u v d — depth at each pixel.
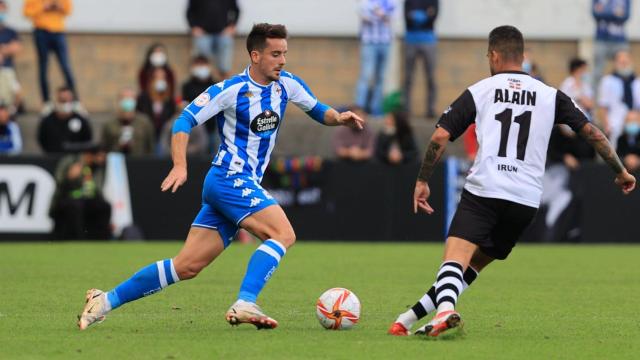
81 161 65.44
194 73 70.88
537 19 83.81
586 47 83.94
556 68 84.19
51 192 65.19
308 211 67.56
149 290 28.86
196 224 29.09
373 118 77.06
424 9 76.38
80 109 69.44
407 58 77.12
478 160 27.12
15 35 75.44
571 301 37.75
